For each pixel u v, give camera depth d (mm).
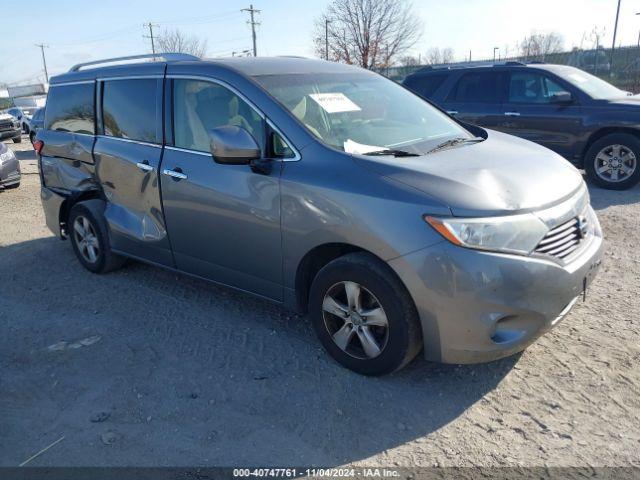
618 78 24156
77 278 5375
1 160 9516
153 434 3010
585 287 3332
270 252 3691
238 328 4168
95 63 5422
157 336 4102
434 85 9734
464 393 3264
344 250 3510
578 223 3355
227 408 3209
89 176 5113
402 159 3391
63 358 3852
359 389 3336
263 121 3699
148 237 4598
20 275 5543
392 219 3049
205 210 4004
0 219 7867
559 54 27172
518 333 3061
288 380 3459
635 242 5742
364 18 34219
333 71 4383
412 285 3025
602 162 8273
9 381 3600
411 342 3170
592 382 3303
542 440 2857
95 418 3156
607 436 2865
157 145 4402
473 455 2775
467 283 2906
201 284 5055
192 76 4160
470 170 3266
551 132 8578
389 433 2957
